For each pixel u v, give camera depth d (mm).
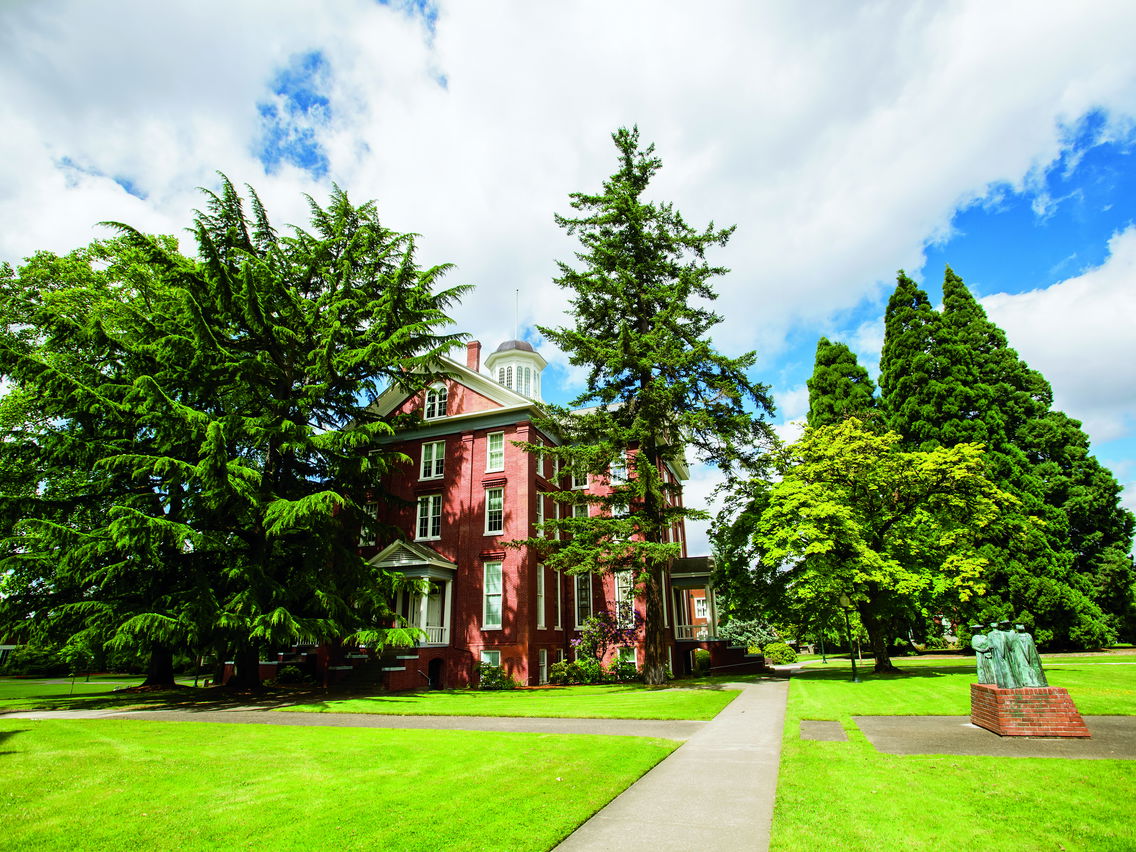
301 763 9117
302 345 24172
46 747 10656
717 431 22750
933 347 37906
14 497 18406
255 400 23016
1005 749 8977
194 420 19422
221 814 6516
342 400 24703
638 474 23828
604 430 23016
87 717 16047
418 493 30359
